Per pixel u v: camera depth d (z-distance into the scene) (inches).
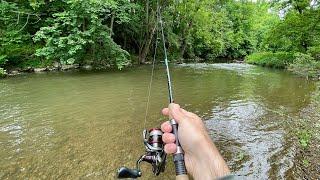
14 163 230.8
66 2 726.5
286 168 226.7
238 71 840.3
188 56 1396.4
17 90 491.2
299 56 845.2
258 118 354.6
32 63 729.0
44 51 700.7
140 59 1012.5
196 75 725.9
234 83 607.5
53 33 710.5
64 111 370.3
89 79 617.9
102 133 294.4
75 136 286.0
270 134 300.0
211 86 561.9
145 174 212.4
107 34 751.7
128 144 267.0
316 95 478.3
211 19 1499.8
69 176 211.5
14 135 287.6
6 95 454.3
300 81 653.3
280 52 1127.0
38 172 217.0
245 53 1749.5
